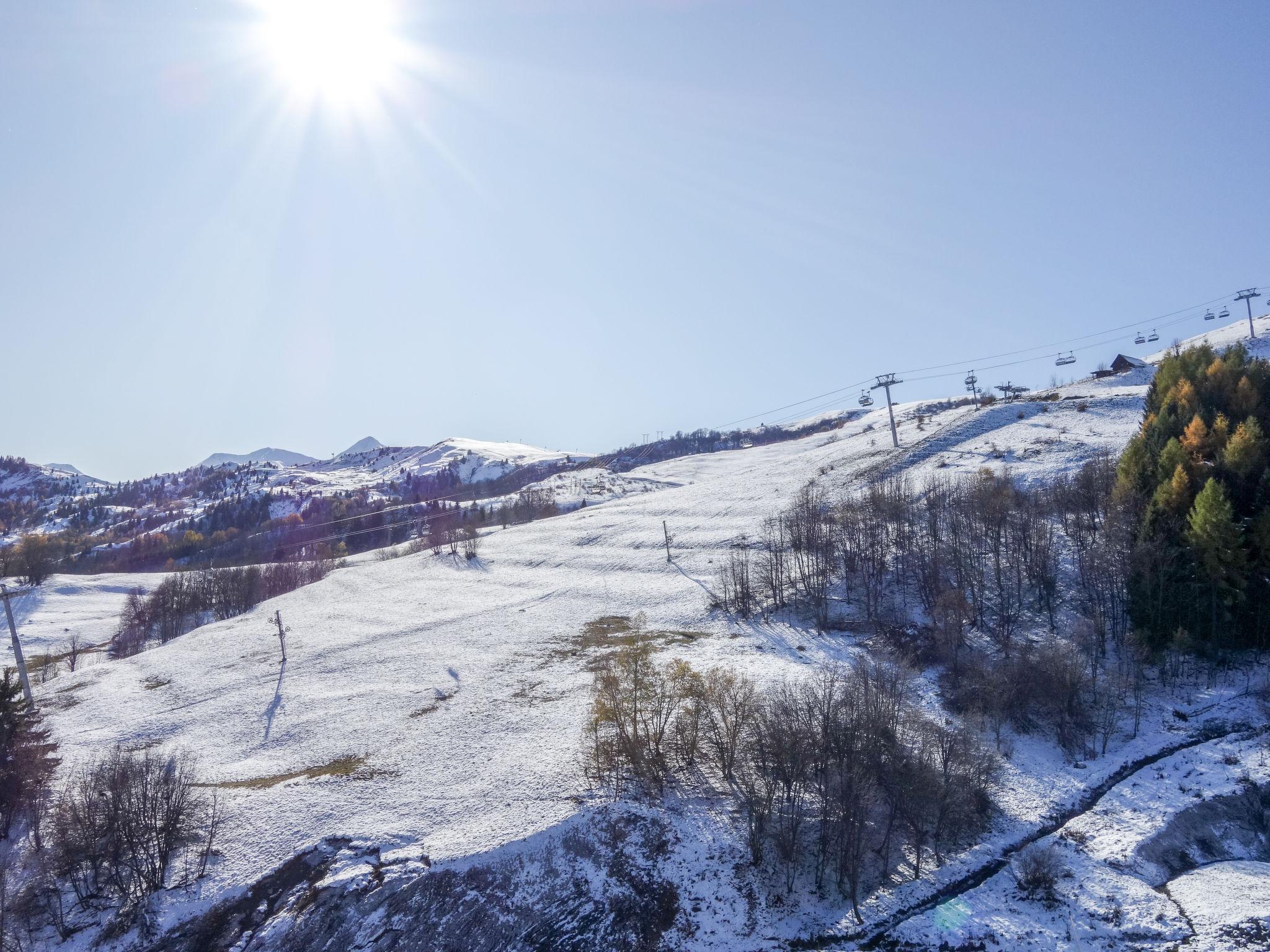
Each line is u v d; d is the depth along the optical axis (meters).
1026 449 121.38
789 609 94.81
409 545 174.75
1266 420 84.81
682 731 65.81
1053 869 51.81
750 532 125.12
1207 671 71.44
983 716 67.69
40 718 80.00
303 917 52.62
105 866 57.88
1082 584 83.00
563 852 56.12
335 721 79.44
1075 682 67.00
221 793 66.25
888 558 99.50
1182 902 49.03
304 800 64.31
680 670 72.25
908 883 53.47
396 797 63.81
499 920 52.19
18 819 64.25
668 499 165.00
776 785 58.97
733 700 63.53
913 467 129.50
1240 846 54.09
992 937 48.41
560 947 50.81
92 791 63.97
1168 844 54.28
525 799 61.25
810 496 130.50
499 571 136.12
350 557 183.25
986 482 106.56
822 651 82.56
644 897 53.47
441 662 92.94
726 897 53.28
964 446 132.38
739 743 63.50
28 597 161.75
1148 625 73.44
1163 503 77.88
